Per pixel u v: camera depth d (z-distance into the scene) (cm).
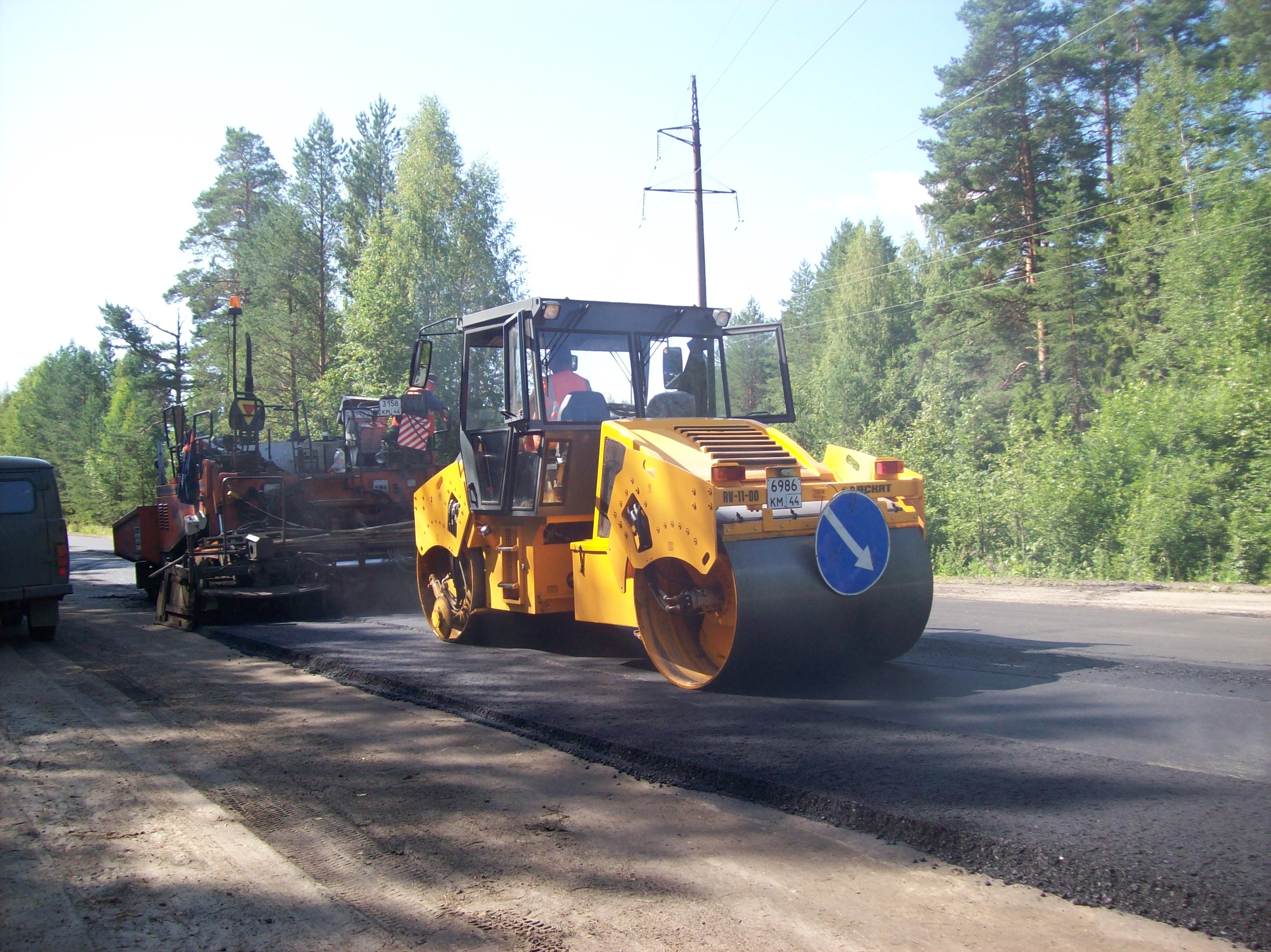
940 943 304
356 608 1158
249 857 399
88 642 1017
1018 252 3497
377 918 339
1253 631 829
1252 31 2753
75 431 6328
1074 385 3184
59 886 378
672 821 418
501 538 798
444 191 3806
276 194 5106
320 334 4191
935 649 762
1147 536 1496
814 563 606
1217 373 1698
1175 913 310
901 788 421
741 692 624
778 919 325
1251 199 2305
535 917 334
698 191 2561
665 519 619
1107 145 3475
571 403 738
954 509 1873
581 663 751
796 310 7106
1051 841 357
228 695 709
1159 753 463
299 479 1240
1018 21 3525
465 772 497
